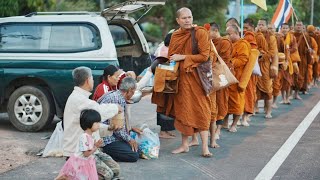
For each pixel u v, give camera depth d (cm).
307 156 898
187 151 921
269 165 839
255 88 1174
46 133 1059
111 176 736
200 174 790
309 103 1548
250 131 1113
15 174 782
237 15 1848
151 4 1091
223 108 1000
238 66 1052
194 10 2989
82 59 1034
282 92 1523
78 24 1049
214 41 989
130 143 846
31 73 1049
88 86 733
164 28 3166
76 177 664
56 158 870
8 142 970
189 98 870
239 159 875
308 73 1698
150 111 1342
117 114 808
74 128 723
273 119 1264
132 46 1194
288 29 1566
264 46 1234
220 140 1020
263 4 1485
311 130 1123
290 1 1848
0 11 1750
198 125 876
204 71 860
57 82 1045
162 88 873
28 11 1822
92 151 664
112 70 854
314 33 1817
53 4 1983
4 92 1070
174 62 870
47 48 1054
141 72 1181
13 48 1064
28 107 1062
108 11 1075
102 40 1034
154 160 868
